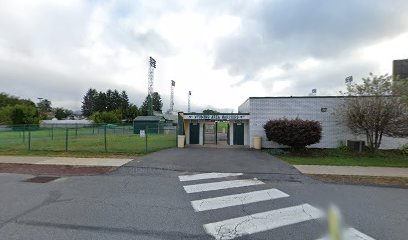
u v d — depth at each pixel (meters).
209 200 5.86
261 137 16.69
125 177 8.20
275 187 7.10
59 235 3.93
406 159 12.38
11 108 50.66
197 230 4.20
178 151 14.59
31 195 6.11
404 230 4.25
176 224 4.43
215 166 10.16
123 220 4.58
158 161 10.98
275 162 11.23
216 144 19.66
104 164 10.22
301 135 13.66
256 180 7.94
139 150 14.44
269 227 4.34
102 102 109.00
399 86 12.66
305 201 5.82
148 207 5.32
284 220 4.66
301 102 16.80
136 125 34.50
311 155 13.66
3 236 3.87
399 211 5.20
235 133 19.22
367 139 14.76
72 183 7.37
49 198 5.88
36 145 17.69
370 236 4.02
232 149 16.28
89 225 4.34
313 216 4.87
